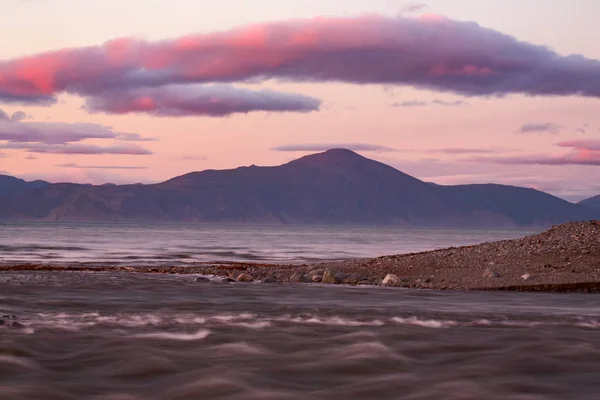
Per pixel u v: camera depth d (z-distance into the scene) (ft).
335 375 30.81
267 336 41.37
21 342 37.55
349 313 55.01
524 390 28.22
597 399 26.71
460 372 31.71
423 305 64.03
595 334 43.93
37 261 155.12
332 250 253.65
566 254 101.04
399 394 27.48
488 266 99.50
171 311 55.36
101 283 84.43
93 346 37.06
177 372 31.01
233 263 161.79
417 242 407.44
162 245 276.00
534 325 48.70
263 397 26.76
